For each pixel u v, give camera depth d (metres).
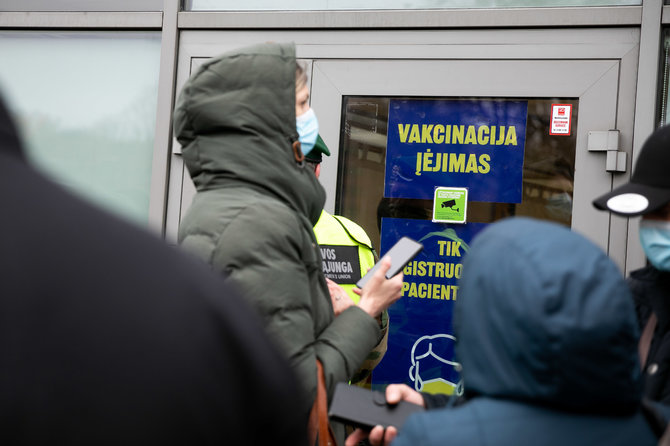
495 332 0.96
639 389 0.97
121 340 0.55
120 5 3.05
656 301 1.52
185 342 0.57
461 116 2.77
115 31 3.08
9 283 0.54
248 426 0.61
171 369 0.56
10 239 0.55
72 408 0.53
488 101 2.74
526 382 0.93
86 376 0.54
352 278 2.44
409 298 2.78
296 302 1.49
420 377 2.75
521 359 0.93
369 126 2.84
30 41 3.15
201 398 0.57
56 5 3.11
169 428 0.55
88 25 3.06
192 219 1.56
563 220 2.66
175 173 2.98
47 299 0.55
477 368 0.99
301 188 1.64
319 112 2.86
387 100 2.83
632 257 2.57
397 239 2.81
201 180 1.63
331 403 1.46
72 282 0.56
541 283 0.93
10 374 0.53
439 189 2.78
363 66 2.83
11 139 0.60
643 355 1.50
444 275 2.76
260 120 1.60
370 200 2.84
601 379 0.91
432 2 2.79
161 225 2.96
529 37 2.69
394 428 1.42
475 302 1.00
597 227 2.61
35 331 0.54
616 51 2.61
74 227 0.58
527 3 2.71
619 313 0.93
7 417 0.52
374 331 1.64
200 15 2.96
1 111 0.59
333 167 2.85
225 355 0.60
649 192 1.53
